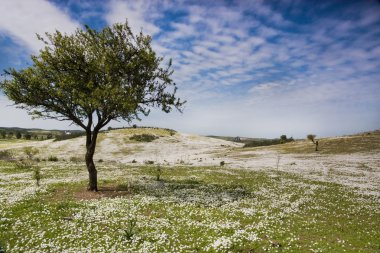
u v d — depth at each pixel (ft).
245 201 87.40
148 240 54.39
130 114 95.09
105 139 399.24
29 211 68.49
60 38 88.58
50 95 89.45
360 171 157.99
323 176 142.31
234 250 51.03
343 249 52.19
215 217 68.49
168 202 81.66
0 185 100.78
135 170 155.53
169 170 160.35
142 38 96.32
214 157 280.10
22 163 169.17
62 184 104.47
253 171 158.20
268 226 64.28
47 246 50.88
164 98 100.32
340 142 288.71
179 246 52.06
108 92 84.17
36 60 85.56
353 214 78.59
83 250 49.39
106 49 91.66
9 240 52.75
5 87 85.76
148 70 97.96
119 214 68.39
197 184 114.83
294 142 364.79
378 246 54.85
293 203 87.20
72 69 91.66
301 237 58.59
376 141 271.69
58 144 363.35
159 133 463.01
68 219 63.93
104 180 115.14
